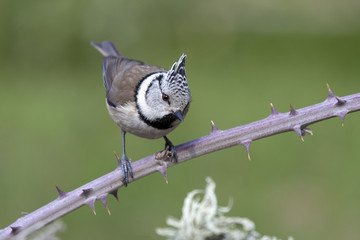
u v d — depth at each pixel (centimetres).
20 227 423
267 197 1092
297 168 1206
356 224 1034
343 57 2025
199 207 479
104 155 1230
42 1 1777
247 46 2091
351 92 1612
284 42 2183
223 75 1778
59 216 437
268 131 455
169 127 652
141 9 1825
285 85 1675
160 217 1023
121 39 1812
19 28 1795
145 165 468
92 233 989
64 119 1420
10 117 1427
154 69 741
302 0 2481
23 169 1171
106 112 1470
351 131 1378
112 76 775
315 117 447
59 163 1198
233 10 2173
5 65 1798
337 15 2431
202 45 1962
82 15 1788
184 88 630
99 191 453
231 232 473
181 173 1182
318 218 1047
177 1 1906
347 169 1191
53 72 1775
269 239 477
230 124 1381
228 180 1155
